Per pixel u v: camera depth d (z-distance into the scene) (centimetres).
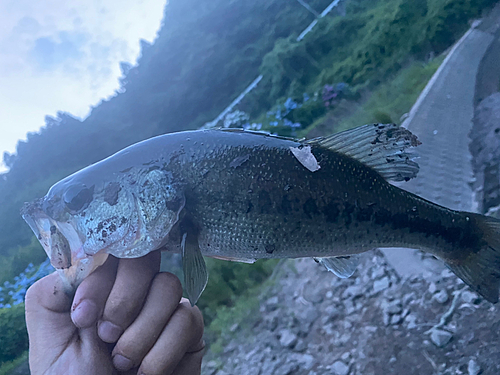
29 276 139
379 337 52
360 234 28
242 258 27
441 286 53
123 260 22
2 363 85
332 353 54
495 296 31
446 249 32
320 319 61
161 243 25
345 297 62
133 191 26
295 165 27
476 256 32
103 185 26
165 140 27
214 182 26
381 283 60
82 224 26
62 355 20
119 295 21
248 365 60
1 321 89
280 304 69
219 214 26
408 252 62
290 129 165
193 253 25
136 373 22
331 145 28
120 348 20
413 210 30
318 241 27
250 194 26
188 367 23
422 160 78
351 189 28
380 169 29
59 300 23
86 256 25
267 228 26
